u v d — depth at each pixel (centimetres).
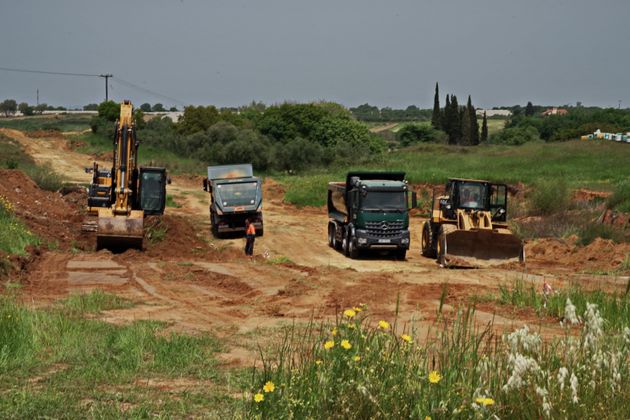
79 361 1589
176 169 10931
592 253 4125
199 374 1508
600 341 1081
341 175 9194
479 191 4228
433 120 19000
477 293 2712
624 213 4972
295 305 2558
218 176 5362
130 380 1445
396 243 4416
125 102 4303
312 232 5712
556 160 9694
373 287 2919
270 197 8169
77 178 8925
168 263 3534
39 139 13512
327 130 13350
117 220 3909
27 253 3431
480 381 995
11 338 1681
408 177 7906
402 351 1111
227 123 12681
